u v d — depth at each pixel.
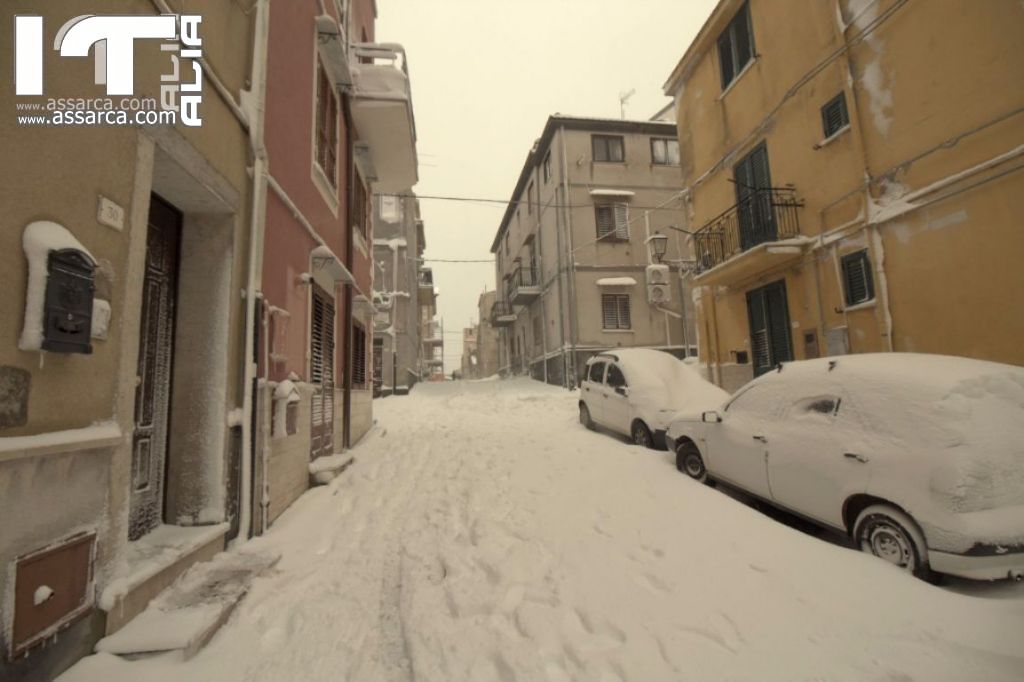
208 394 3.59
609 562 3.50
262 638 2.60
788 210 9.23
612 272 19.50
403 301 21.78
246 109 3.95
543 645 2.56
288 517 4.52
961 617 2.62
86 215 2.30
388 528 4.43
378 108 8.34
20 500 1.91
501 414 13.66
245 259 3.96
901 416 3.51
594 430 9.91
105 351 2.42
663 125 20.39
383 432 10.10
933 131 6.59
